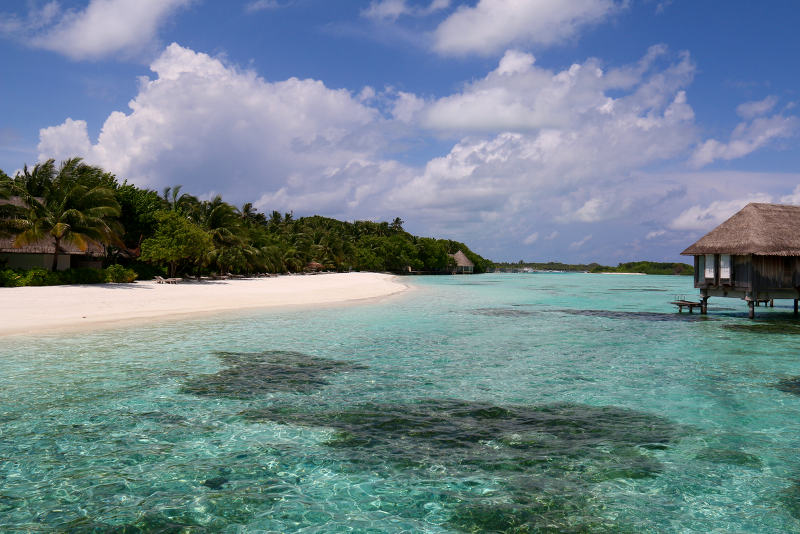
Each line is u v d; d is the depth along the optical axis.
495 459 7.23
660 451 7.57
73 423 8.64
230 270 65.06
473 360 14.28
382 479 6.60
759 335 19.81
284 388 11.05
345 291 43.41
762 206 26.16
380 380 11.86
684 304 28.36
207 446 7.68
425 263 144.38
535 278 125.81
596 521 5.58
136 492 6.18
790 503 6.02
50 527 5.34
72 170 39.84
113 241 38.47
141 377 11.87
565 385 11.49
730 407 9.83
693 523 5.56
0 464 6.95
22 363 13.16
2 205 33.16
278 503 5.94
